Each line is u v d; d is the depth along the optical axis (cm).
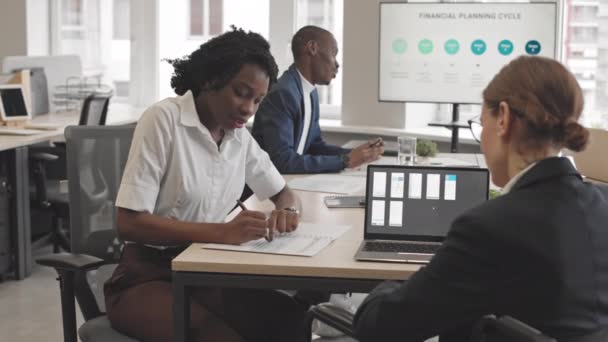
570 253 164
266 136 396
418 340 178
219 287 244
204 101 262
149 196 251
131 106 710
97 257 274
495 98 174
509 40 503
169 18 704
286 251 234
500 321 160
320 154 438
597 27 555
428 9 512
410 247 238
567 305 163
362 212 296
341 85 645
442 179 248
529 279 163
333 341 367
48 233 520
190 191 261
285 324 257
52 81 622
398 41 520
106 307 250
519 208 166
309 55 417
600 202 171
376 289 193
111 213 287
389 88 527
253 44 256
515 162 175
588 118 563
